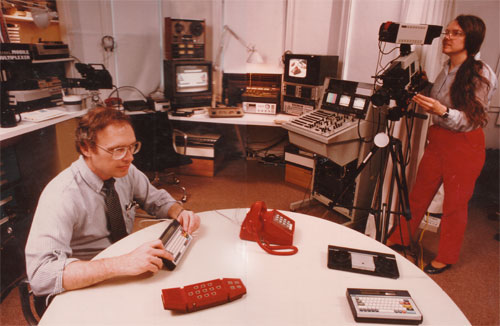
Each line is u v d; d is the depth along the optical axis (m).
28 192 1.71
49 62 1.94
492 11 2.72
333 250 1.03
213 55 3.13
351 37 2.82
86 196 1.03
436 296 0.88
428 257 2.14
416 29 1.66
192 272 0.93
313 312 0.81
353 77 2.86
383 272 0.95
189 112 2.69
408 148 2.09
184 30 2.61
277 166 3.49
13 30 1.85
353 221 2.51
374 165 2.47
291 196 2.88
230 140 3.37
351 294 0.84
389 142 1.82
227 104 3.01
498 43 2.81
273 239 1.07
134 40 2.58
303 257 1.02
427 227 2.46
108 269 0.86
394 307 0.81
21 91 1.74
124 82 2.57
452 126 1.72
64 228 0.95
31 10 1.96
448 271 1.99
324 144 2.17
